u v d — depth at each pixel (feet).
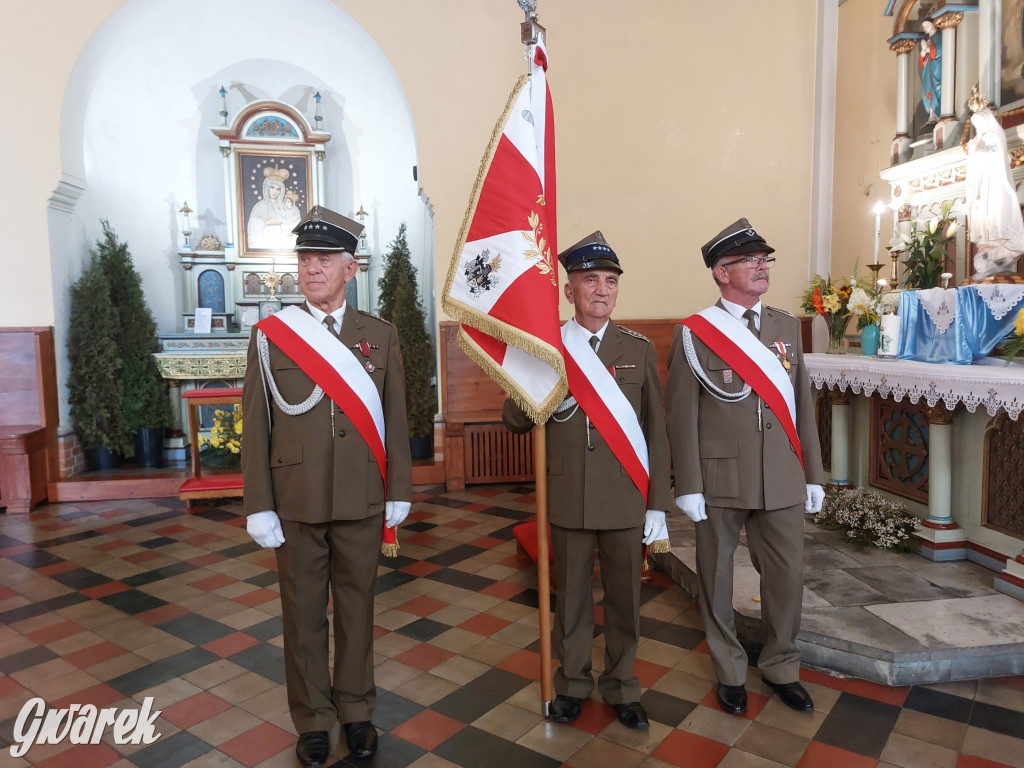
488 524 14.99
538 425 7.35
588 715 7.68
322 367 6.77
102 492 17.39
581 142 18.40
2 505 16.33
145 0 17.75
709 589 7.83
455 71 17.90
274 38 20.33
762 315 8.06
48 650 9.49
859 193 17.12
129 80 19.80
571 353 7.30
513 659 9.05
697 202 18.80
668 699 7.98
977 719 7.45
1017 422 10.34
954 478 11.54
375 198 21.72
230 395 17.06
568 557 7.38
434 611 10.57
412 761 6.91
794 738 7.18
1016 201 11.74
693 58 18.54
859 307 13.51
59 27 16.97
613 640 7.54
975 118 12.18
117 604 11.03
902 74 14.99
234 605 10.98
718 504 7.66
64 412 17.97
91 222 19.34
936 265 13.00
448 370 18.40
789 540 7.70
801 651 8.65
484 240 7.32
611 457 7.13
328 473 6.73
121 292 19.03
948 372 10.05
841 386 12.58
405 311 18.57
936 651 8.13
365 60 19.94
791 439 7.71
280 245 21.44
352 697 7.18
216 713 7.91
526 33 7.45
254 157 21.08
